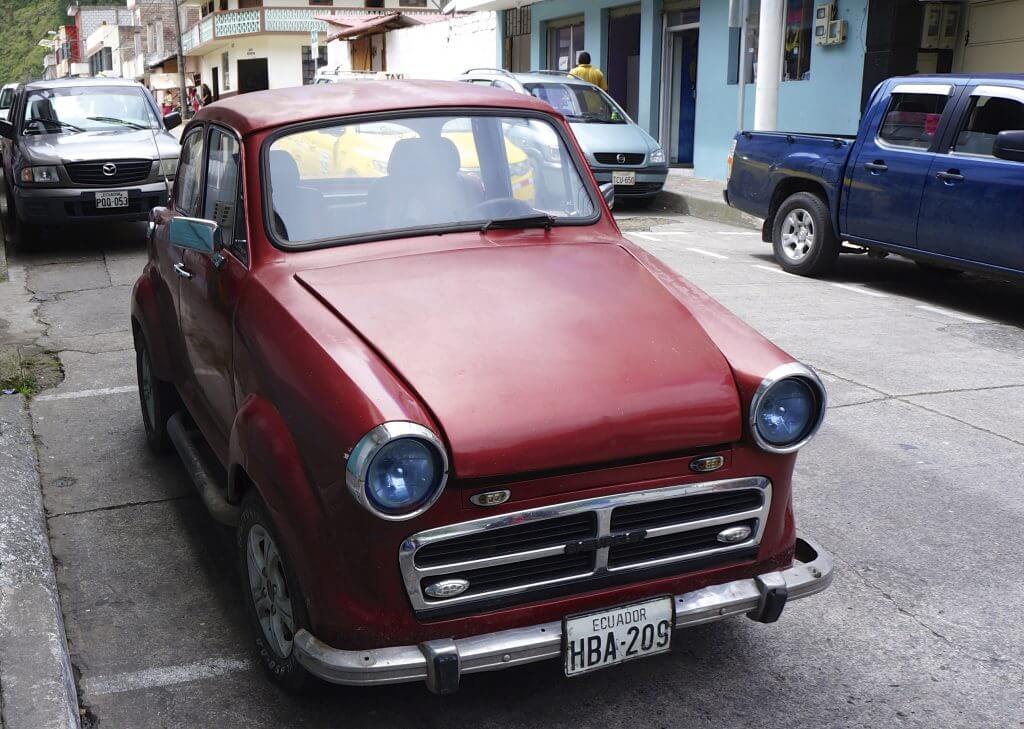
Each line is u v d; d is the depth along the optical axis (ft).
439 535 8.57
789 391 9.61
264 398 10.09
